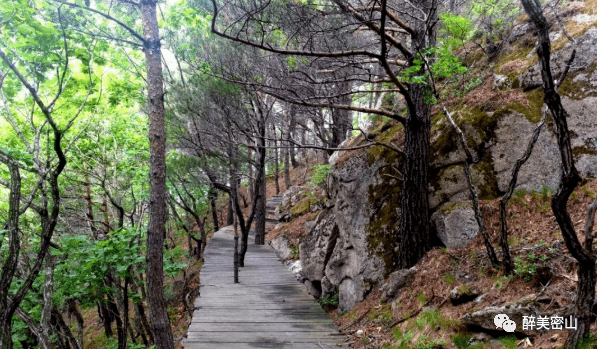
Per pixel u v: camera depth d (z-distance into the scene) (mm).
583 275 2809
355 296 6633
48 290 4086
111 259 6262
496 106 5777
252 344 5434
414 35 5492
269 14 4961
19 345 6879
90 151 10453
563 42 5559
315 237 8602
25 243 7676
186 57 8547
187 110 8648
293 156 24672
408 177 5719
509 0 6484
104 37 5422
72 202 11414
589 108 5086
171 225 16203
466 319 3914
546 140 5238
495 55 6863
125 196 12734
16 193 3037
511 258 4297
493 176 5547
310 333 5781
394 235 6297
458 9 7207
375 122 8867
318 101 9297
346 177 7168
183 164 9445
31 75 4211
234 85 7332
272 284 8617
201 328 6023
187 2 7312
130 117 11211
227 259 11188
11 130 7707
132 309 13266
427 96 4680
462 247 5223
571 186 2570
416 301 5078
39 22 4008
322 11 5031
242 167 11047
